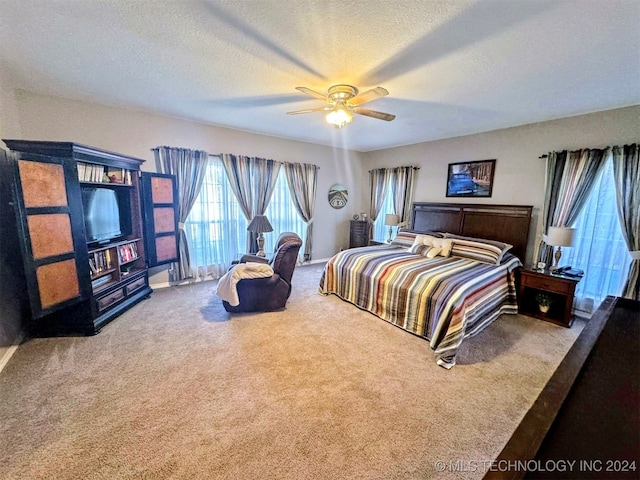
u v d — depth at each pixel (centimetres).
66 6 161
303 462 148
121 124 358
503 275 328
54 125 317
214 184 445
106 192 314
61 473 139
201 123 420
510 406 190
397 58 214
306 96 303
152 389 200
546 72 230
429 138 480
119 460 146
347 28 178
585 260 335
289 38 191
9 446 153
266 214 507
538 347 266
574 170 331
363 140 512
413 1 152
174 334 279
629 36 177
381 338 279
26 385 201
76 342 260
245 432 165
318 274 504
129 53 215
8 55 221
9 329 239
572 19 163
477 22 169
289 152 518
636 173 293
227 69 240
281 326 301
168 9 163
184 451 152
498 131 405
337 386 207
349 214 631
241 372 221
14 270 250
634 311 148
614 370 98
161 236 388
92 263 294
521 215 376
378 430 169
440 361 236
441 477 142
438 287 273
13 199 224
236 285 315
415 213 509
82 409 180
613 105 300
